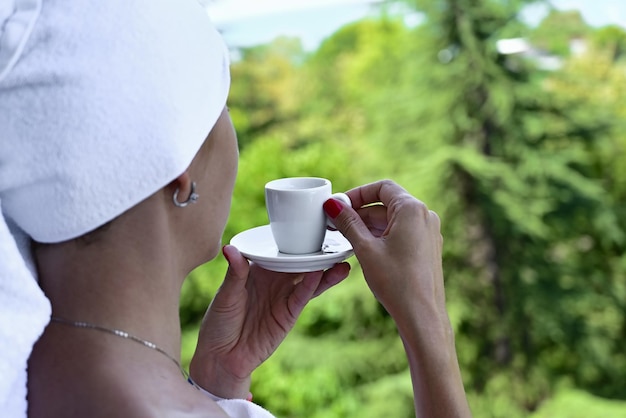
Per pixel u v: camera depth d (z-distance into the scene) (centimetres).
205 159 78
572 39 643
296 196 96
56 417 69
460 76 630
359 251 90
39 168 68
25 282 67
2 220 66
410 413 570
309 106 702
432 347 85
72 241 72
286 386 582
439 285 90
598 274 627
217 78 75
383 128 653
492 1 633
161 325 75
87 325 72
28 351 67
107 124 67
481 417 615
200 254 81
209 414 71
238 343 108
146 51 69
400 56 679
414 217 90
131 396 69
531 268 628
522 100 626
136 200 70
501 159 631
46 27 68
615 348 625
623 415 572
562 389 613
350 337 603
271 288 110
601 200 619
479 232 629
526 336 630
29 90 67
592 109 633
